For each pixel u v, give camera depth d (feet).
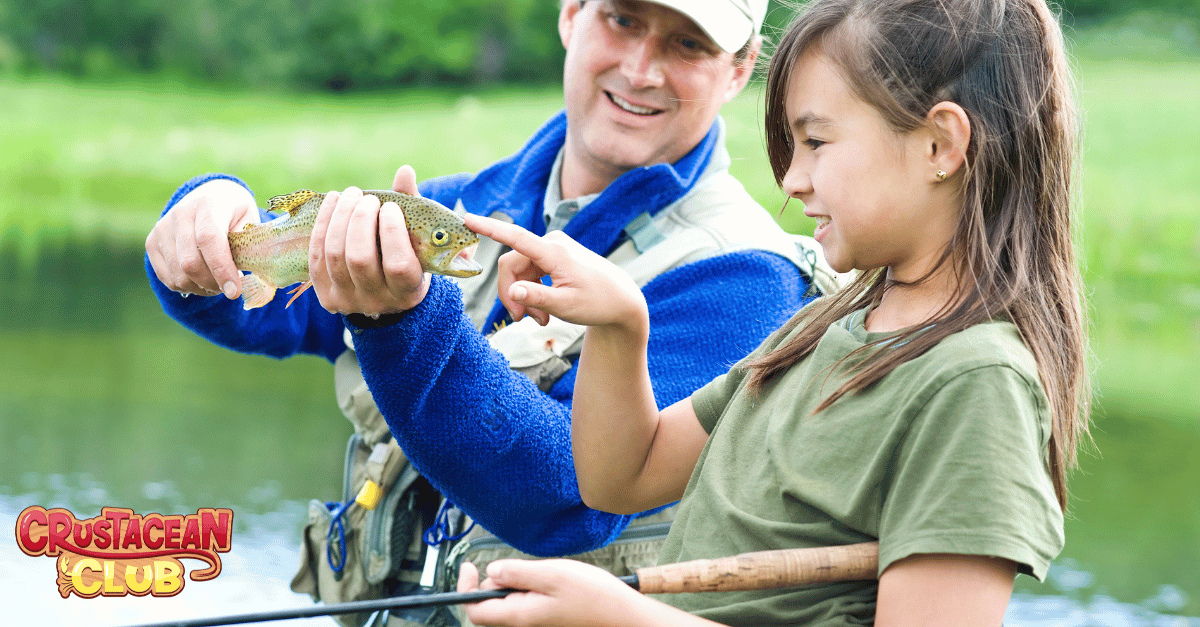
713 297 7.68
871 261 5.29
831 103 5.20
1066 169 5.31
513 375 6.90
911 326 5.14
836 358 5.20
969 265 5.00
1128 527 17.06
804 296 8.39
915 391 4.75
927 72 5.05
